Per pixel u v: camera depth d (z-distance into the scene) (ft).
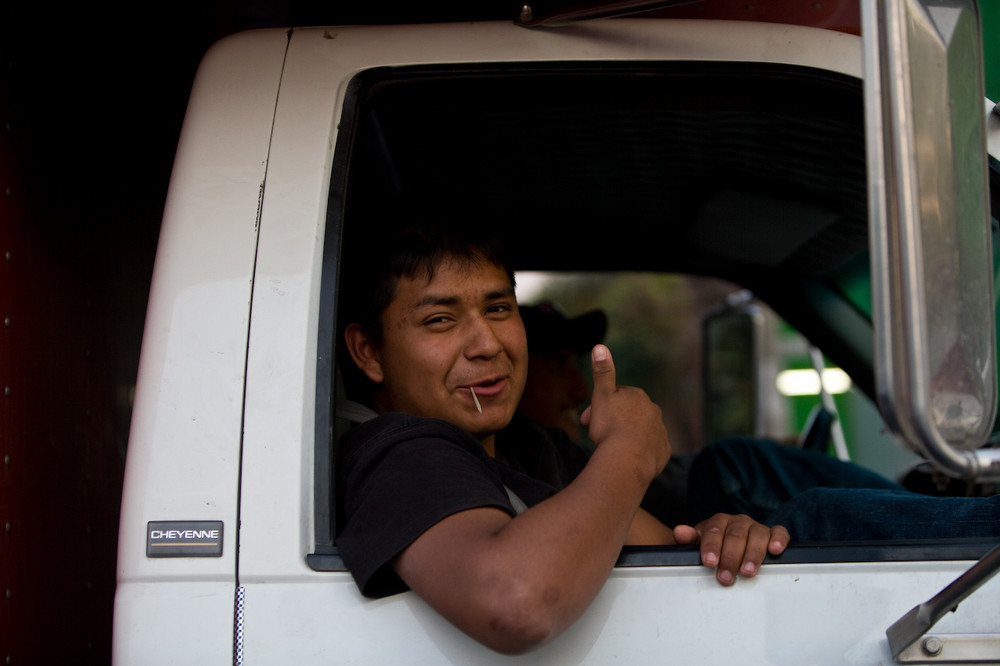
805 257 9.75
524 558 4.06
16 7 5.53
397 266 5.44
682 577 4.59
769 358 16.30
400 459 4.67
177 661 4.46
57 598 5.70
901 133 3.14
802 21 5.90
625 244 10.14
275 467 4.66
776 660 4.48
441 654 4.43
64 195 6.09
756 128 6.75
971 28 3.56
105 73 6.91
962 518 5.13
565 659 4.45
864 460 17.38
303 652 4.44
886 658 4.48
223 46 5.57
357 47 5.51
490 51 5.47
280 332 4.84
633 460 4.63
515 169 7.87
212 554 4.56
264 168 5.14
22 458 5.32
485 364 5.41
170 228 5.05
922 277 3.09
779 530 4.75
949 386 3.20
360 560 4.36
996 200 5.25
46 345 5.71
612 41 5.50
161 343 4.83
